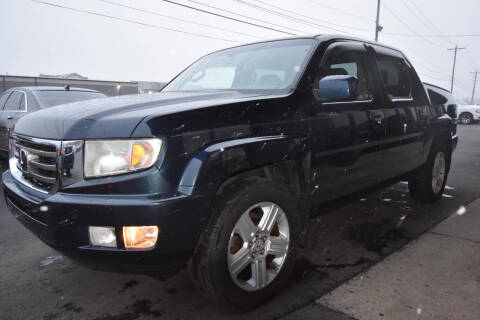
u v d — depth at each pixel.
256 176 2.25
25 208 2.12
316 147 2.52
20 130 2.39
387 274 2.67
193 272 2.08
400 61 3.81
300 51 2.84
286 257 2.37
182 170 1.86
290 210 2.36
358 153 2.92
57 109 2.33
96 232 1.82
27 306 2.29
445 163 4.54
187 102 2.24
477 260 2.90
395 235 3.43
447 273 2.68
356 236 3.40
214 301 2.11
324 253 3.03
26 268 2.81
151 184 1.80
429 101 4.16
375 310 2.22
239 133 2.09
